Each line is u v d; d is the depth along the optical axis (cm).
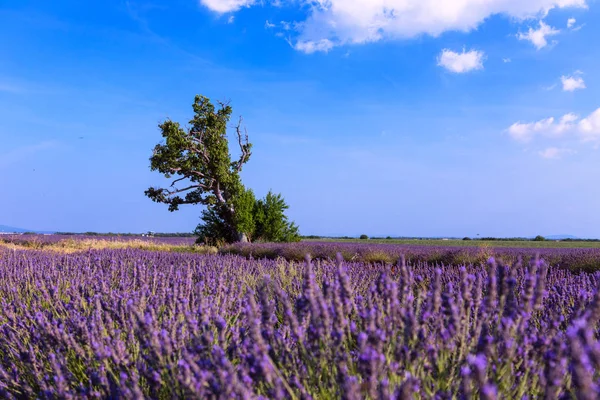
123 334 337
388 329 246
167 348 260
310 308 264
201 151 2884
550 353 201
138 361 280
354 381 187
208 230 2927
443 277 677
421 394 212
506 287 266
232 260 1013
